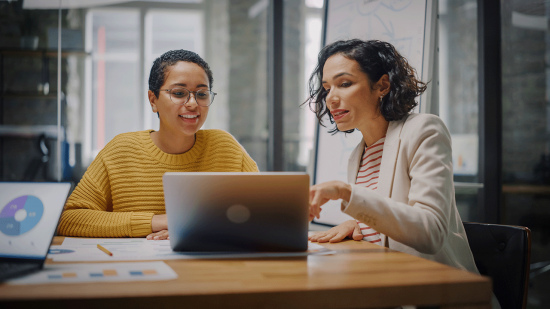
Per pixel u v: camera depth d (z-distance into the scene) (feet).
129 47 17.42
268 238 2.80
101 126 16.90
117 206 4.18
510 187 8.39
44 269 2.27
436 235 2.96
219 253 2.79
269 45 9.72
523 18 9.98
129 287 1.89
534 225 9.67
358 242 3.47
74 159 13.33
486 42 7.80
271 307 1.86
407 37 5.62
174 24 18.54
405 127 3.67
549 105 10.03
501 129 7.84
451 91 10.93
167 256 2.68
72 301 1.72
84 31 14.17
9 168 12.17
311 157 7.15
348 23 6.78
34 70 12.78
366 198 2.90
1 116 12.35
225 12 17.35
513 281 3.31
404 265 2.44
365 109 3.89
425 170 3.30
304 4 17.53
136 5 17.11
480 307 2.07
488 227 3.61
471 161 8.83
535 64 10.06
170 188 2.73
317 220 6.54
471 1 10.84
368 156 4.09
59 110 12.87
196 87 4.00
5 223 2.42
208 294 1.81
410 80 3.89
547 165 9.86
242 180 2.73
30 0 12.64
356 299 1.94
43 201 2.50
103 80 17.17
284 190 2.75
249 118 17.48
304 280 2.06
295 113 17.44
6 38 12.46
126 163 4.22
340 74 3.88
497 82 7.81
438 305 2.02
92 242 3.30
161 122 4.22
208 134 4.66
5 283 1.95
